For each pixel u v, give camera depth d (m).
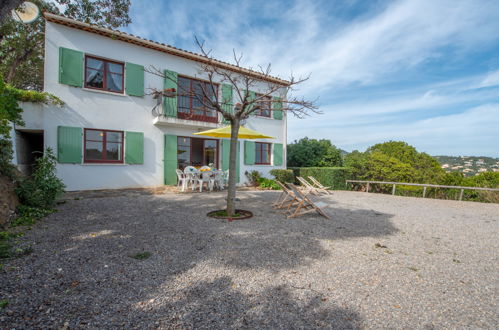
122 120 10.25
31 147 10.26
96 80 9.86
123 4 8.49
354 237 4.56
